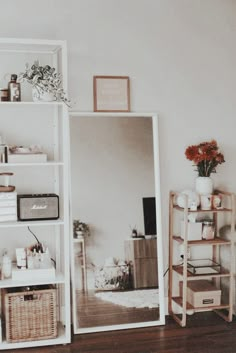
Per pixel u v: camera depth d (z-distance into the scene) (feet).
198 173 13.44
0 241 12.42
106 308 12.59
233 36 13.80
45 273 11.64
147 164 13.08
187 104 13.57
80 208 12.59
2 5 12.19
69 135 12.57
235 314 13.34
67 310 11.55
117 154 12.89
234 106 13.83
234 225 12.88
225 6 13.71
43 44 11.38
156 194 13.10
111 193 12.80
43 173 12.60
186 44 13.47
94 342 11.65
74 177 12.57
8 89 11.46
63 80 11.57
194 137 13.66
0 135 12.26
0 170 12.32
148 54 13.21
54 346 11.44
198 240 13.08
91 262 12.60
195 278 12.53
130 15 13.03
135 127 13.04
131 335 12.08
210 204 12.94
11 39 11.08
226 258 13.33
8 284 11.16
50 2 12.49
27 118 12.42
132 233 12.91
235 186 13.92
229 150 13.91
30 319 11.44
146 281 12.91
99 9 12.82
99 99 12.85
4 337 11.64
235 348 11.18
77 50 12.71
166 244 13.53
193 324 12.77
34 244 12.56
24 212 11.67
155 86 13.30
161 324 12.75
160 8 13.24
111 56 12.94
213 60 13.69
